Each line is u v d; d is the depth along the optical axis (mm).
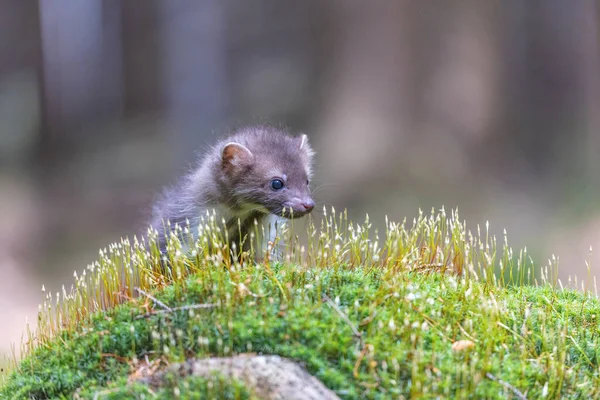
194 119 29391
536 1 21844
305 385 4113
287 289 4859
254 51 31875
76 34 32375
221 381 4031
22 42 36688
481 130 21484
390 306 4871
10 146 30172
